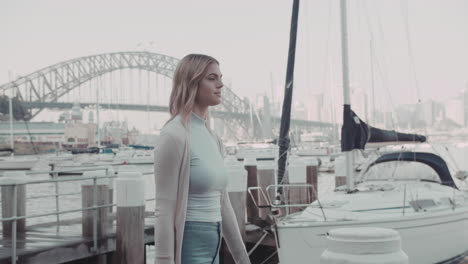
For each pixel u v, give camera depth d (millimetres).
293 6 9938
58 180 6574
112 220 8828
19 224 7664
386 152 11062
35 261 6215
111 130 93250
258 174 11266
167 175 2125
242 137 95562
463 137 39438
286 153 9406
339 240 2092
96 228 7102
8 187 7516
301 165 11062
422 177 9430
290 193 10891
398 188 8734
